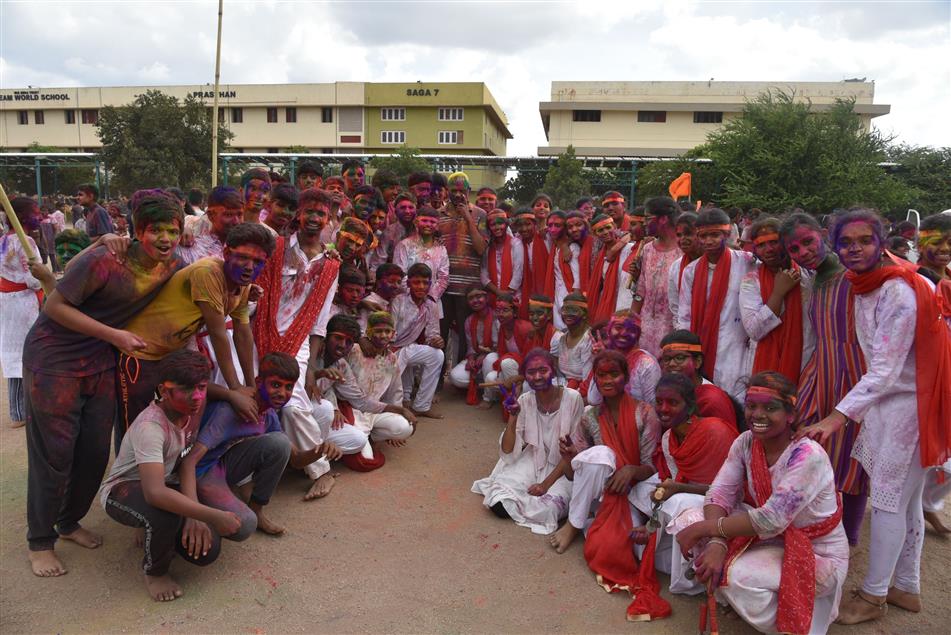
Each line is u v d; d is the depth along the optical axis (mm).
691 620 3268
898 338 3031
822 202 25172
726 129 28922
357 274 5547
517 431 4598
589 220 7199
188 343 3914
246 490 4074
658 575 3652
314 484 4684
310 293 4785
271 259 4539
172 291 3590
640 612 3271
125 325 3549
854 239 3086
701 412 3895
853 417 3094
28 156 31250
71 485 3668
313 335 4922
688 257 4801
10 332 5605
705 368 4449
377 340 5262
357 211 6320
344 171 7316
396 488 4781
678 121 46594
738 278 4340
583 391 4914
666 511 3518
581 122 47438
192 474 3471
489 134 54625
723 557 3010
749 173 26547
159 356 3635
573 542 4035
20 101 55844
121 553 3779
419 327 6398
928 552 3949
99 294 3361
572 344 5527
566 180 26516
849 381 3377
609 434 3986
